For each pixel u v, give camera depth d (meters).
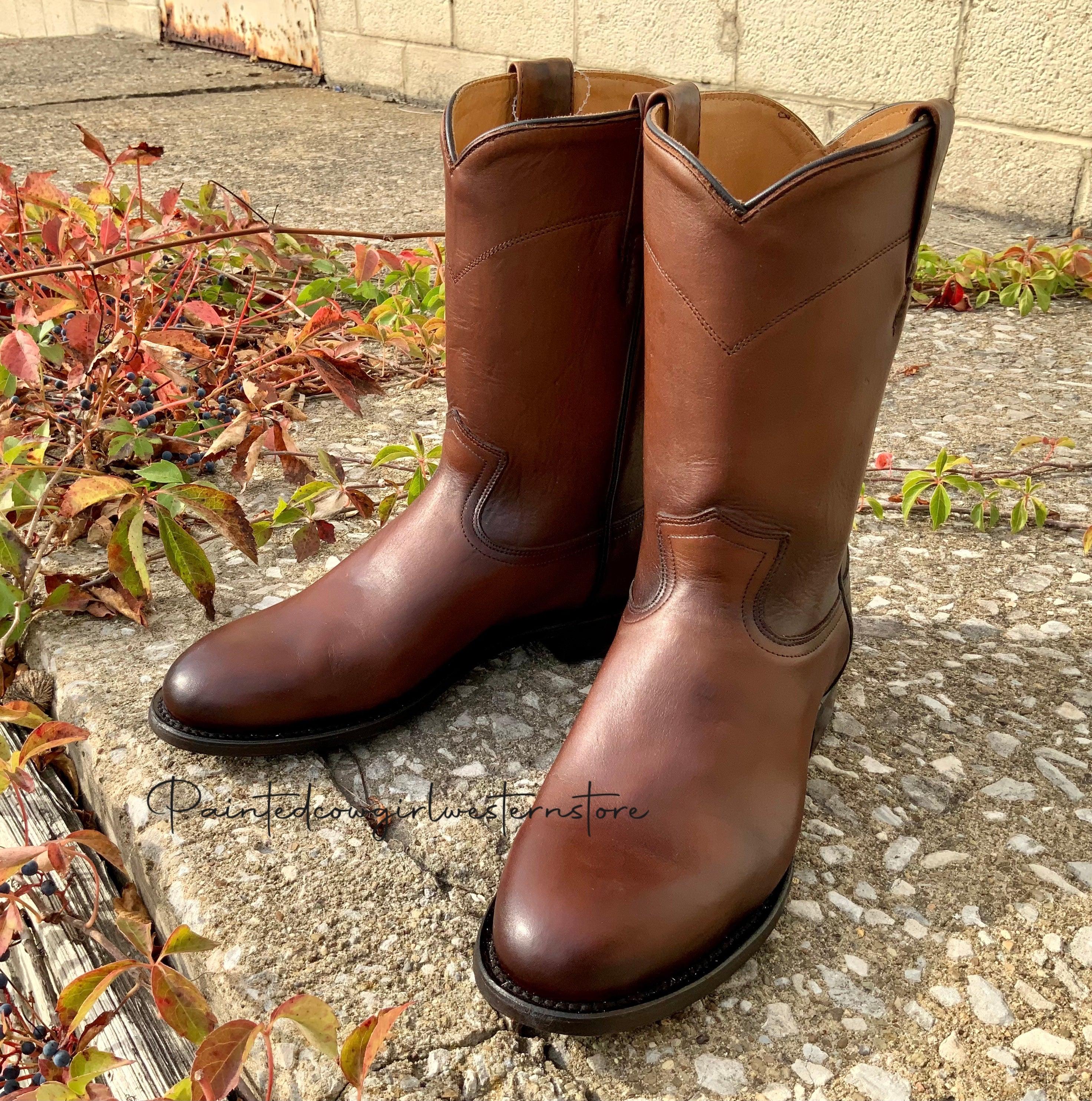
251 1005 0.89
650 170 0.93
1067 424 2.03
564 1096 0.82
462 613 1.21
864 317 0.93
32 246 2.00
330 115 4.90
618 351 1.18
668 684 0.98
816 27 3.37
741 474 0.96
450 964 0.93
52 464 1.71
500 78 1.15
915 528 1.70
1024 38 2.93
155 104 5.08
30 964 1.16
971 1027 0.87
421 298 2.45
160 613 1.44
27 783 1.04
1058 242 2.94
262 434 1.64
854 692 1.29
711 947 0.88
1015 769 1.17
